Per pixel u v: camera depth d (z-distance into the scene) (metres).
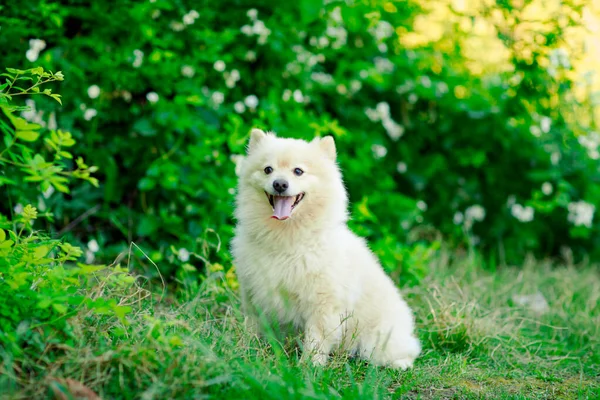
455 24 7.34
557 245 8.08
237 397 2.98
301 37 6.51
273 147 4.21
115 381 2.95
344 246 4.14
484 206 7.86
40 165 3.06
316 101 6.80
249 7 6.34
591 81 7.65
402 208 7.07
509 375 4.13
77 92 5.57
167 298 5.19
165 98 5.95
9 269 3.10
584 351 4.89
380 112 7.32
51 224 5.71
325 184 4.14
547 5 6.87
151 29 5.61
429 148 7.86
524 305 5.64
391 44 7.36
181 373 3.01
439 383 3.80
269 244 4.04
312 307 3.99
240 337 3.82
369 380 3.60
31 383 2.79
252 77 6.44
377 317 4.24
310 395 3.01
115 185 5.91
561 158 7.71
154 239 5.69
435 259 6.59
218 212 5.73
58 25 5.28
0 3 5.40
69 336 3.12
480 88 7.65
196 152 5.62
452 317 4.84
